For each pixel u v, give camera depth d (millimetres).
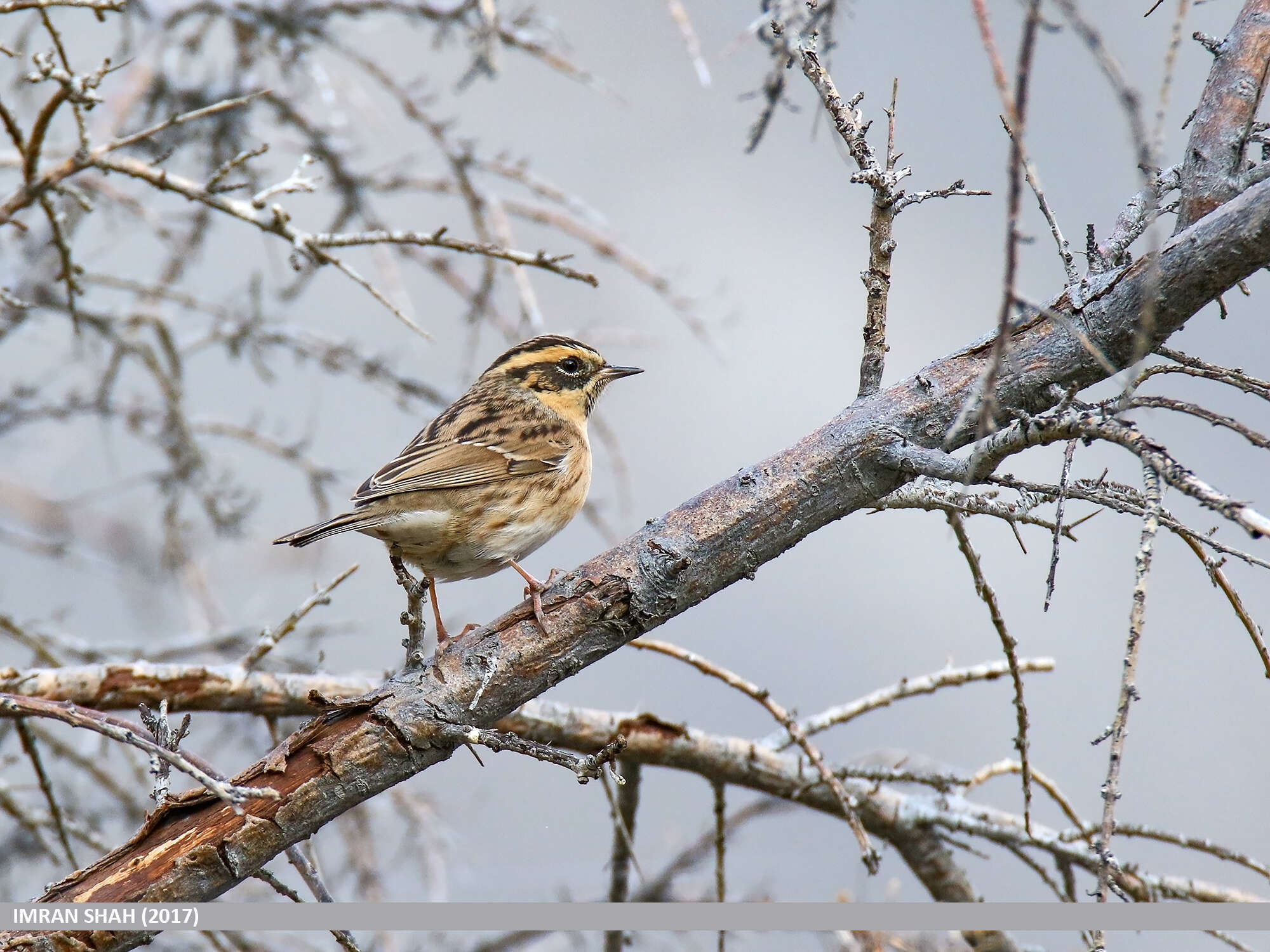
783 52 7094
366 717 6895
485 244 8750
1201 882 9570
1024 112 4645
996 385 7117
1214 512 5273
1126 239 7273
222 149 13000
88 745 11930
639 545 7195
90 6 7617
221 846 6715
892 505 7176
